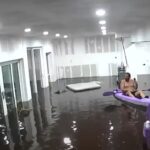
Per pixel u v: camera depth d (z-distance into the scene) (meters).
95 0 3.07
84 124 6.31
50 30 7.82
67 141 5.22
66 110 7.95
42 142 5.30
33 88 11.55
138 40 10.13
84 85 12.19
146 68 14.22
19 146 5.21
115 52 15.09
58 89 12.08
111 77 14.65
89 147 4.82
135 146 4.71
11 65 8.86
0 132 6.30
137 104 7.78
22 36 9.70
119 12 4.27
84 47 15.45
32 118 7.39
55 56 15.60
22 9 3.47
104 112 7.32
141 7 3.81
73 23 5.89
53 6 3.38
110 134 5.45
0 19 4.36
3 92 7.80
